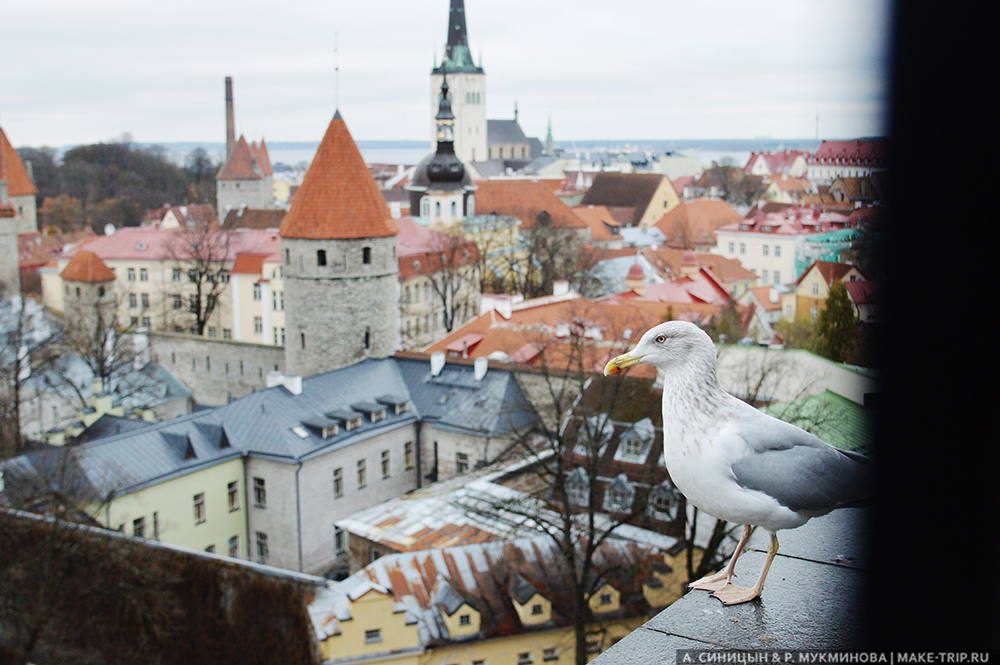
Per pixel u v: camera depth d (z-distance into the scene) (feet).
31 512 119.24
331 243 198.80
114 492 125.18
